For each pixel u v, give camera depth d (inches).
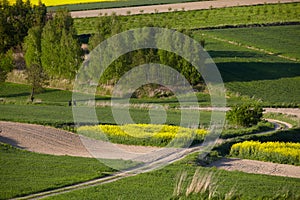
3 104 3838.6
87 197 1792.6
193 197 1770.4
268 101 4448.8
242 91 4756.4
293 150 2647.6
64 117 3191.4
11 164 2155.5
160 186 1935.3
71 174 2076.8
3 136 2593.5
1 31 6117.1
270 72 5398.6
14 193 1818.4
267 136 2992.1
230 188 1930.4
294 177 2309.3
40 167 2146.9
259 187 1993.1
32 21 6230.3
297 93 4773.6
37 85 4564.5
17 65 5708.7
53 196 1797.5
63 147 2554.1
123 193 1846.7
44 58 5290.4
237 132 3034.0
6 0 6240.2
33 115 3201.3
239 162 2556.6
